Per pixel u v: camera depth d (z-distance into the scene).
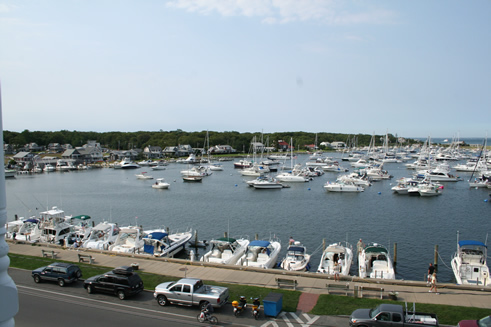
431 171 126.56
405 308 21.52
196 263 33.38
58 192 108.38
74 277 28.67
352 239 54.94
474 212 74.12
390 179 127.38
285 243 53.50
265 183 109.81
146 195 101.44
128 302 25.08
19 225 51.28
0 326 6.40
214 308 23.80
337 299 24.81
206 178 140.50
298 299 25.05
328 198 93.00
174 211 78.75
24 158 197.50
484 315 21.91
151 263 34.09
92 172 170.12
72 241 47.31
